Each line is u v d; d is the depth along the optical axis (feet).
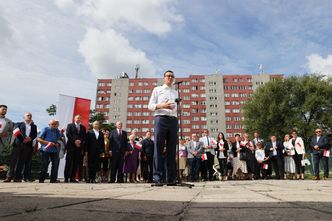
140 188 14.52
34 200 7.59
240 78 305.73
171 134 16.85
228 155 44.06
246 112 128.47
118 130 30.60
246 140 43.11
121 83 312.29
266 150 42.70
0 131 23.67
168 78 17.30
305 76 125.90
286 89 125.39
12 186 15.35
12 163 26.07
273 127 118.32
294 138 40.01
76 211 5.66
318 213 5.47
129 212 5.65
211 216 5.24
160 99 16.85
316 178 35.65
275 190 12.76
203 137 40.63
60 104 35.35
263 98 124.67
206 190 13.07
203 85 304.91
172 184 16.61
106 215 5.25
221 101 297.94
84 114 36.68
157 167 16.75
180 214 5.49
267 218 4.96
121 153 30.27
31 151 27.50
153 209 6.14
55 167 27.22
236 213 5.58
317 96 116.78
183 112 300.20
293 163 41.22
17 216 4.96
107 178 33.19
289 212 5.64
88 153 29.25
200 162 37.86
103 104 309.22
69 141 28.09
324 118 114.01
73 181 28.17
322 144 35.45
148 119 302.04
